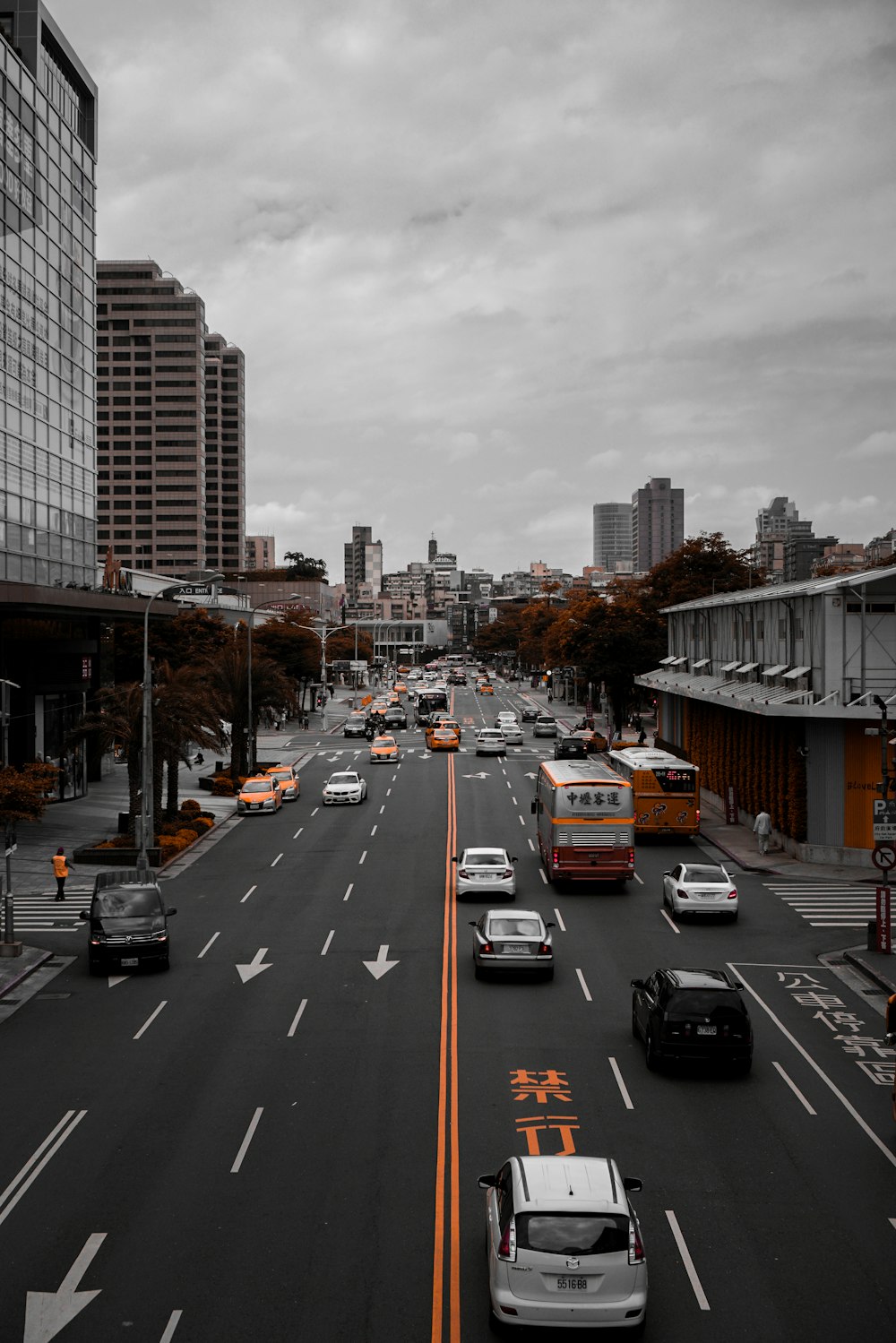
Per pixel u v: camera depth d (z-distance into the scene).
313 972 30.70
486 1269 15.30
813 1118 20.69
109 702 50.97
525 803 63.88
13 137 57.84
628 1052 24.30
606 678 97.25
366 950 33.03
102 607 61.00
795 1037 25.47
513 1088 22.08
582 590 154.88
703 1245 16.00
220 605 120.69
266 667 73.62
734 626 63.28
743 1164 18.69
